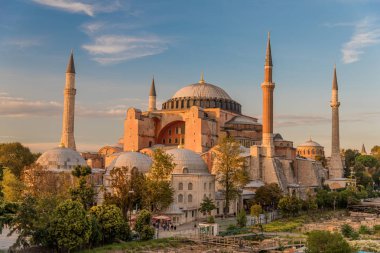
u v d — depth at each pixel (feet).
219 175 443.73
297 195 517.55
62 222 248.11
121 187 340.80
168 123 598.34
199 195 403.34
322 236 238.07
